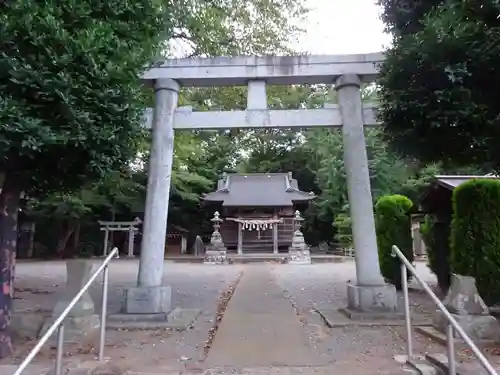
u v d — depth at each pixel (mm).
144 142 9648
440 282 9547
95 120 4172
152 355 4723
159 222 6797
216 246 23984
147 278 6602
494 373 2818
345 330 5875
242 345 5047
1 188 4387
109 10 4508
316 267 19375
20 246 26953
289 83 7566
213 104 12562
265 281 12867
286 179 30578
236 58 7289
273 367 4191
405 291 4387
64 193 6250
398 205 10078
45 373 3768
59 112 3957
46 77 3814
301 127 7336
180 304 8391
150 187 6898
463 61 4012
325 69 7242
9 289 4664
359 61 7238
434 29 4074
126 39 4707
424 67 4215
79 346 5004
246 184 30719
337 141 27031
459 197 7156
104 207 26719
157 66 6891
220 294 9992
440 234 9680
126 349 4961
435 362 3988
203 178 29359
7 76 3787
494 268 6625
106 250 27234
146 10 4832
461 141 4348
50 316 6082
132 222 27047
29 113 3879
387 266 9820
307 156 34969
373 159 23453
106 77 4125
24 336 5395
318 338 5457
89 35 4004
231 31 10438
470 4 3984
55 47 3895
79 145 4117
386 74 4742
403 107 4379
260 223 27703
